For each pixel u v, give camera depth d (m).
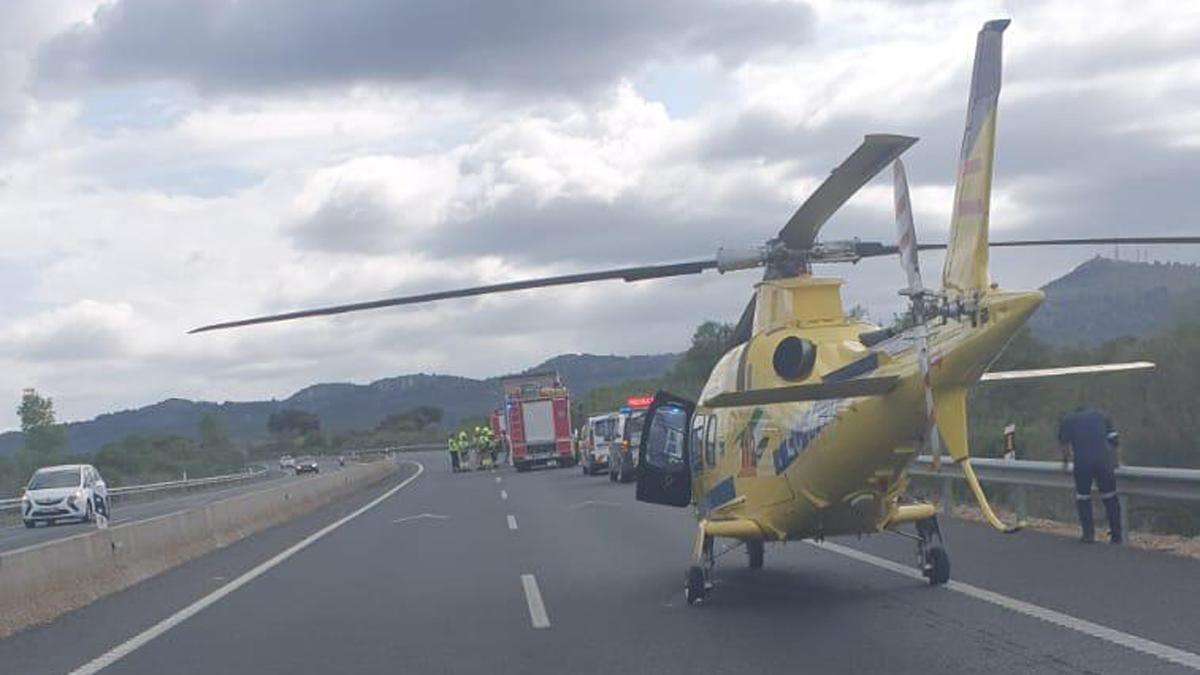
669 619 12.98
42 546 15.69
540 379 66.31
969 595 13.28
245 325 12.80
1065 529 18.84
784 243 13.11
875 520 13.10
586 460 52.31
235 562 20.77
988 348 10.82
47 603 15.18
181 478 77.62
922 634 11.42
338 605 15.19
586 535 22.94
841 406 12.07
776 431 12.88
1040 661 10.06
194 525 22.77
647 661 10.91
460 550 21.30
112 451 90.12
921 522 13.91
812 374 12.57
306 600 15.74
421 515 30.44
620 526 24.56
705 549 13.68
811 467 12.45
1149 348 28.36
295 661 11.70
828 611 12.91
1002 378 13.21
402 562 19.77
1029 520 20.42
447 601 15.15
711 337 59.31
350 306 12.73
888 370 11.69
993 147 10.88
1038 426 28.91
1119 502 16.97
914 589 13.96
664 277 13.30
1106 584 13.43
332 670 11.23
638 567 17.69
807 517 12.90
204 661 11.87
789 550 18.09
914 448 12.08
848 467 12.23
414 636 12.75
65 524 39.84
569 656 11.31
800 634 11.77
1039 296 10.59
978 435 28.58
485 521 27.61
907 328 11.78
